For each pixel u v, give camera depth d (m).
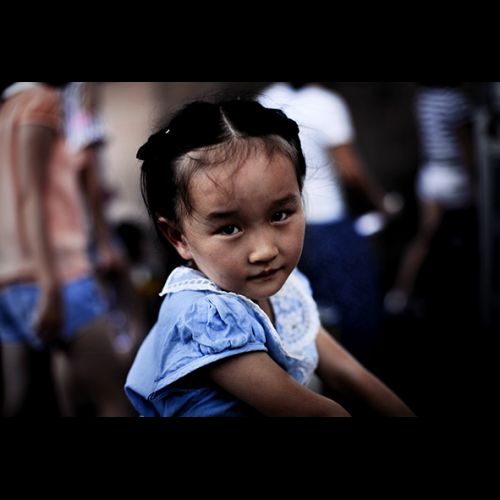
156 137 0.90
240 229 0.82
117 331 2.31
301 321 1.01
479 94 3.30
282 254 0.83
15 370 1.99
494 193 2.93
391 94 4.82
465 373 2.66
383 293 3.65
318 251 2.38
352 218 2.55
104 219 2.30
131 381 1.00
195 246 0.85
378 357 2.63
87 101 2.17
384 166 5.03
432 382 2.60
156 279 2.91
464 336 3.04
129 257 3.02
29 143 1.77
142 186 0.94
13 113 1.79
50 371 2.02
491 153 2.90
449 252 3.35
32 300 1.83
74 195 1.95
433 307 3.34
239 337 0.85
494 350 2.86
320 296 2.41
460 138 3.25
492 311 2.98
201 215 0.82
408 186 4.88
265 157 0.81
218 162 0.80
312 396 0.88
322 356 1.10
